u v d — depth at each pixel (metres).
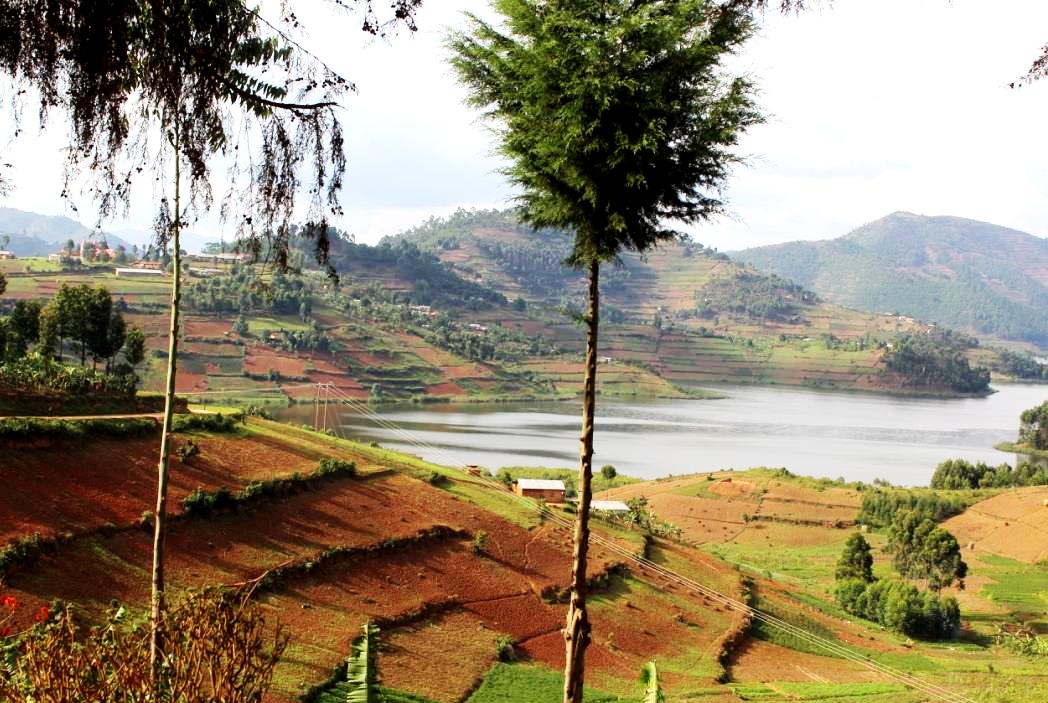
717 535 119.94
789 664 63.72
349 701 18.12
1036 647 78.31
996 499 132.25
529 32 13.37
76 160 9.47
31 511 41.84
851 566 96.38
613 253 13.82
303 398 182.62
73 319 71.69
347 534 56.84
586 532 14.66
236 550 48.78
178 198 13.59
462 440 162.62
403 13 10.23
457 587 57.41
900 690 58.62
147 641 10.44
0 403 51.12
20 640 9.72
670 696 50.97
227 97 10.23
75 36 9.01
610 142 13.07
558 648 54.91
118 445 52.62
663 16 13.02
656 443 189.50
